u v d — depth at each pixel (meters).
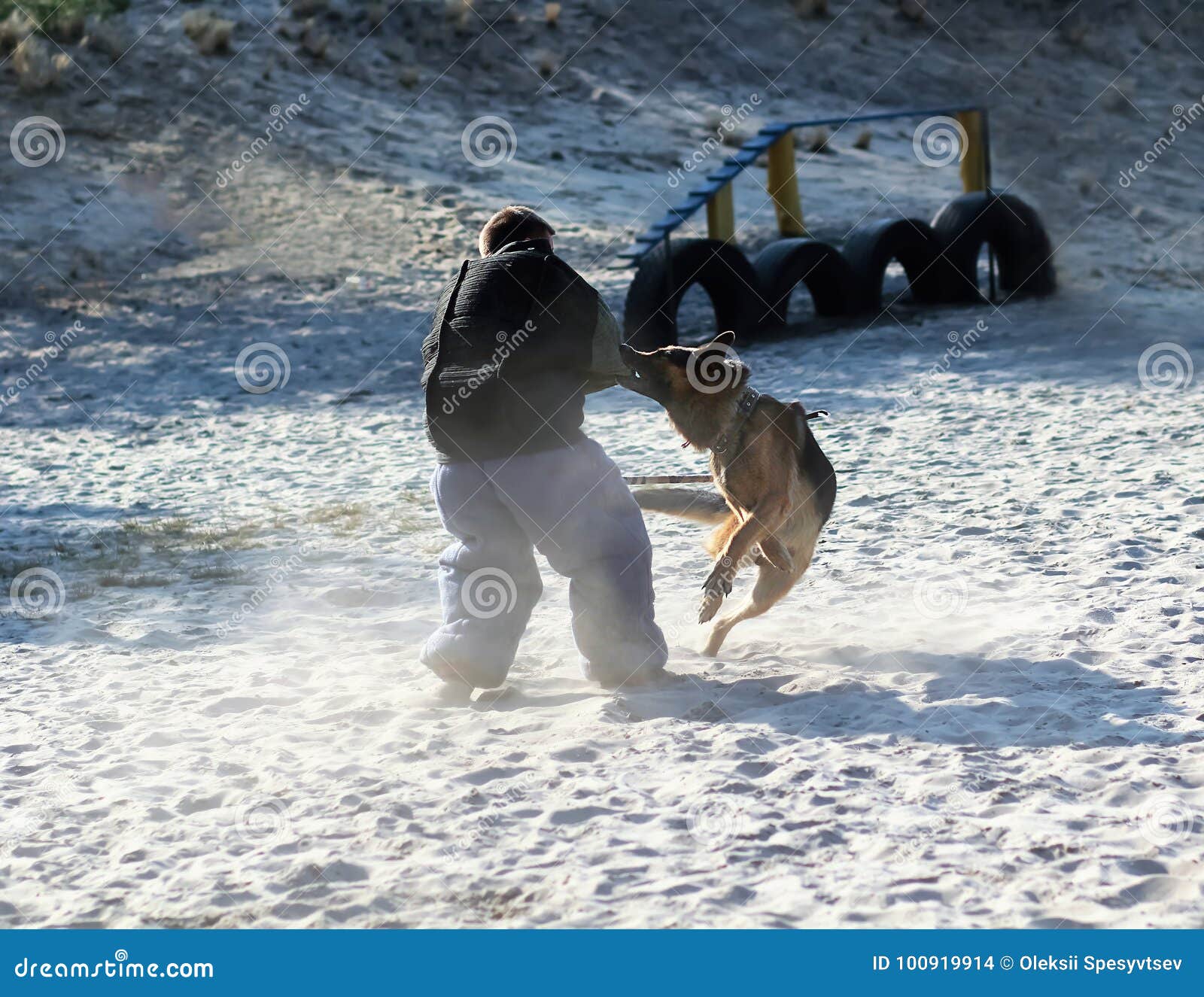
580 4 61.16
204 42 52.88
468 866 8.03
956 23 64.06
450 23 58.09
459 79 55.44
